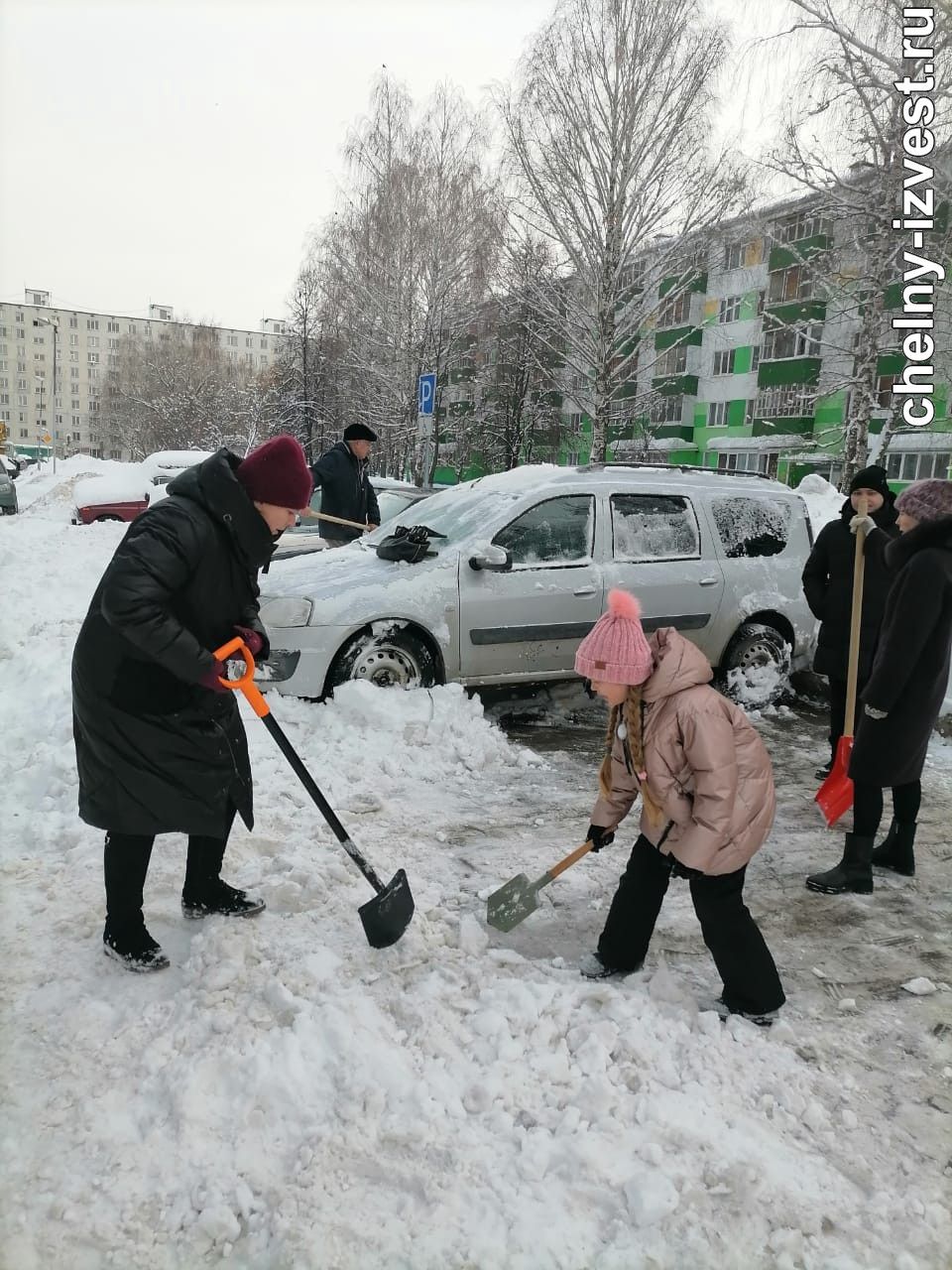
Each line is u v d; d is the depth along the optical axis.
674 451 34.78
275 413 45.41
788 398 29.00
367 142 25.44
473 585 5.24
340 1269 1.72
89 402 123.50
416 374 25.36
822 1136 2.12
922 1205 1.93
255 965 2.64
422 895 3.20
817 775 4.89
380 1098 2.11
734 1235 1.82
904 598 3.18
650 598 5.69
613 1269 1.73
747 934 2.49
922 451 26.09
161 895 3.10
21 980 2.57
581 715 5.88
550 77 18.02
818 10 15.85
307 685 4.95
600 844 2.79
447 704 4.97
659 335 34.53
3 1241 1.75
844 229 18.38
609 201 18.33
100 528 14.94
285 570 5.52
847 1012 2.68
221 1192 1.88
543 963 2.80
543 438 34.53
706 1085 2.24
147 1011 2.43
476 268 24.02
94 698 2.43
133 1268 1.73
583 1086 2.18
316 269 31.53
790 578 6.26
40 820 3.67
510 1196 1.88
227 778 2.63
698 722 2.32
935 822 4.29
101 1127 2.03
